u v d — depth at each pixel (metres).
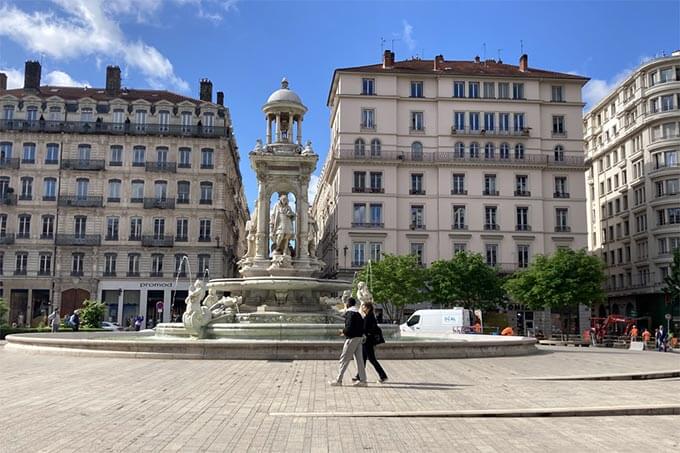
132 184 64.25
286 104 27.19
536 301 54.72
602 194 82.19
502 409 10.21
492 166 65.50
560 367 17.45
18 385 12.70
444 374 15.03
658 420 9.81
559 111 68.25
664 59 67.69
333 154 66.88
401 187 64.88
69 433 8.32
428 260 63.94
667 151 66.69
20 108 64.31
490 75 67.19
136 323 51.97
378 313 61.34
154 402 10.75
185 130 65.69
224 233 67.31
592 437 8.52
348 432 8.62
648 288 67.06
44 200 62.97
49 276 61.78
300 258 26.27
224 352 18.03
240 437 8.22
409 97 66.50
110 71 69.50
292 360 17.73
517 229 65.12
